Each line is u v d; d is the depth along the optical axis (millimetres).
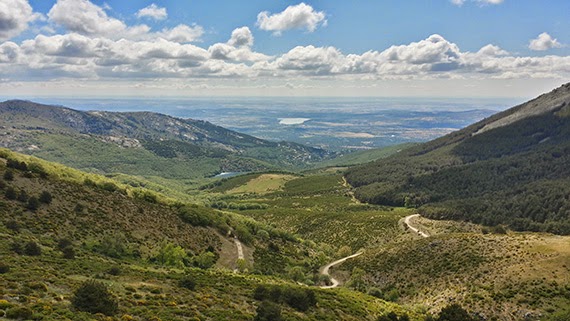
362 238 145500
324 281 94688
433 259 86062
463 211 167500
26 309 28719
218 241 102500
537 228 145375
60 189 85750
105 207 88000
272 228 136875
